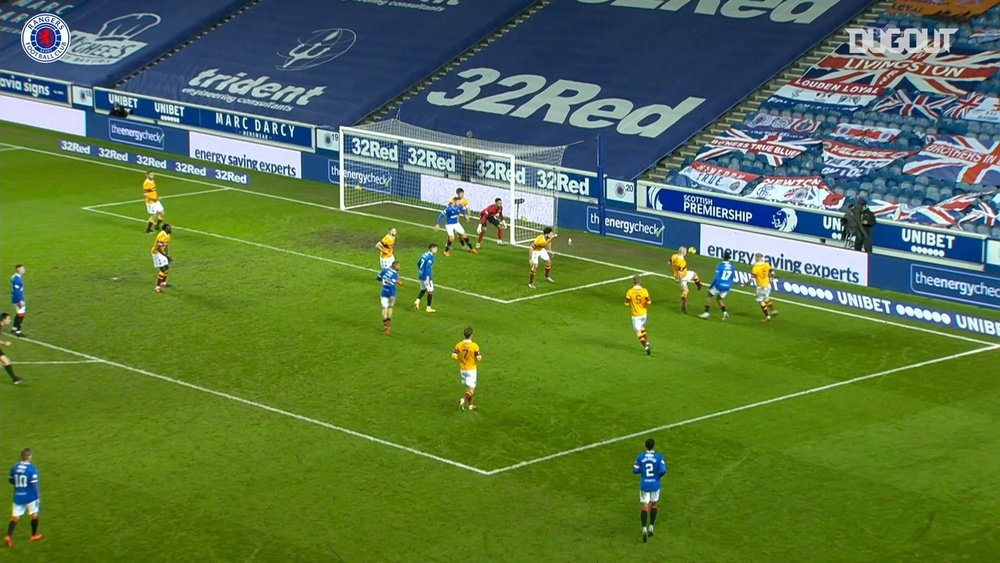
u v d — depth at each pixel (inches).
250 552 1096.2
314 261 2004.2
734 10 2682.1
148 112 2871.6
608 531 1137.4
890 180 2155.5
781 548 1104.2
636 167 2333.9
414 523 1151.6
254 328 1683.1
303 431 1354.6
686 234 2089.1
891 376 1519.4
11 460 1274.6
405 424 1374.3
